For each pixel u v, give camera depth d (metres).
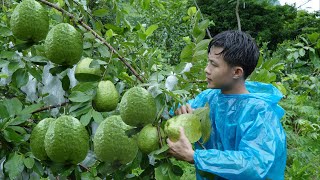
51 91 1.95
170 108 1.76
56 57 1.52
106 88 1.62
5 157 1.87
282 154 1.75
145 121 1.48
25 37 1.57
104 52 1.74
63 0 2.03
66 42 1.51
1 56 1.76
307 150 5.00
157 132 1.51
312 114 5.79
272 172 1.71
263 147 1.64
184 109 1.71
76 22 1.79
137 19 7.75
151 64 1.81
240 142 1.69
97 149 1.50
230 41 1.72
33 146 1.55
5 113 1.66
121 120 1.51
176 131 1.52
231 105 1.79
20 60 1.81
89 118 1.70
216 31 15.48
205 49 1.99
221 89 1.85
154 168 1.69
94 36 1.76
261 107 1.72
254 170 1.58
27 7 1.55
